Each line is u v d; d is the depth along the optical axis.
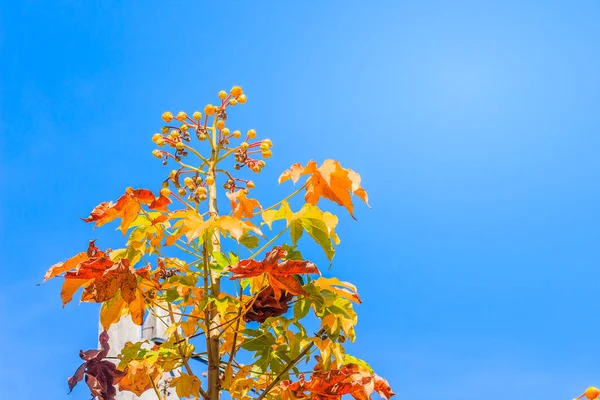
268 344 1.80
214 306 1.77
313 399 1.74
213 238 1.81
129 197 1.66
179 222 1.68
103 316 1.71
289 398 1.75
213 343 1.79
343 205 1.76
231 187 1.88
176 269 1.78
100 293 1.62
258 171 1.85
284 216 1.73
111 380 1.75
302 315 1.76
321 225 1.73
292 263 1.61
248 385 1.78
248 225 1.66
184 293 1.86
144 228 1.76
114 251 1.76
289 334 1.82
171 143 1.85
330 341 1.78
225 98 1.89
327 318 1.76
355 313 1.79
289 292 1.66
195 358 1.86
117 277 1.63
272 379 1.84
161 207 1.68
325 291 1.78
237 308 1.78
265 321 1.82
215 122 1.88
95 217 1.66
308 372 1.76
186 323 1.77
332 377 1.71
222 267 1.77
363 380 1.71
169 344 1.78
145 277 1.74
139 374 1.79
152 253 1.76
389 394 1.77
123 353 1.76
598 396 1.78
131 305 1.74
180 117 1.87
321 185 1.77
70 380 1.74
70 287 1.65
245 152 1.85
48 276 1.67
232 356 1.78
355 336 1.79
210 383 1.76
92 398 1.74
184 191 1.83
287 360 1.80
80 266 1.61
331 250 1.73
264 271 1.63
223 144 1.88
